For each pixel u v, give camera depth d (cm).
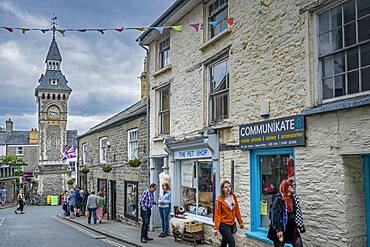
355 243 723
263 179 973
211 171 1212
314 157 792
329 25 799
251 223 982
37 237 1576
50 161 6197
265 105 937
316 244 777
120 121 2008
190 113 1324
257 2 987
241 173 1027
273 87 921
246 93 1018
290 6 877
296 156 838
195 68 1298
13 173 5469
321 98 806
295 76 855
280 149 898
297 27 855
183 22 1396
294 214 731
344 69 764
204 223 1199
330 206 752
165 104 1577
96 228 1778
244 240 998
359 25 740
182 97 1385
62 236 1595
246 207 1001
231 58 1088
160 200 1388
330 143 758
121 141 2036
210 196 1209
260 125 948
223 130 1113
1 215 3038
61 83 6500
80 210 2569
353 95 741
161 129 1598
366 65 725
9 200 5000
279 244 735
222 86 1166
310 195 796
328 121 765
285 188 738
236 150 1051
